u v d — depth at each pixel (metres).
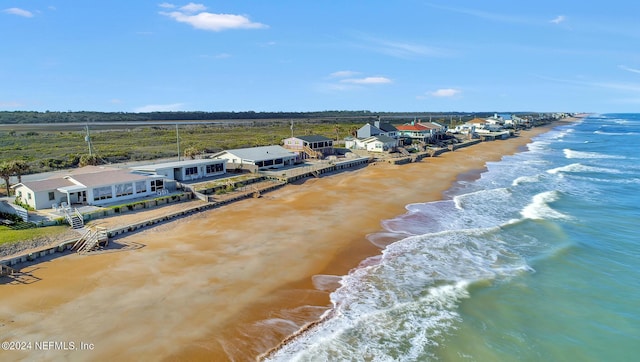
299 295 24.38
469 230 36.47
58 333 19.80
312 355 18.70
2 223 32.81
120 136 121.69
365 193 50.97
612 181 60.50
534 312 23.12
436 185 56.69
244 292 24.50
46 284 24.70
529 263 29.53
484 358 19.02
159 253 30.11
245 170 60.22
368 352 19.06
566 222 39.34
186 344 19.23
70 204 38.75
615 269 28.83
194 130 147.00
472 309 23.20
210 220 38.72
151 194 44.28
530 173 67.94
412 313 22.58
